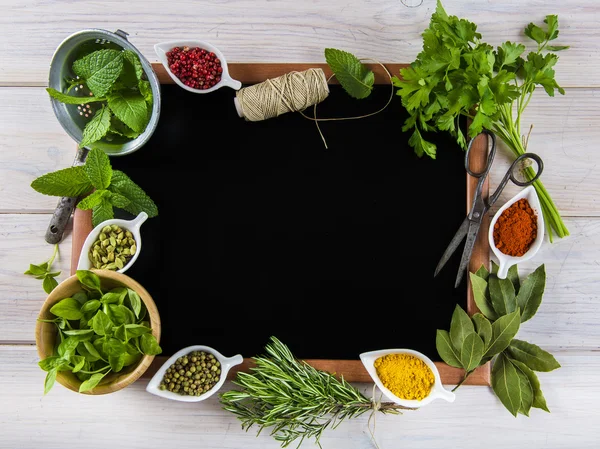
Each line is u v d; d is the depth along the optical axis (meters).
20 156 0.60
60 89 0.54
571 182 0.59
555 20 0.57
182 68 0.54
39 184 0.52
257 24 0.61
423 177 0.57
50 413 0.58
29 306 0.59
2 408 0.58
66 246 0.59
